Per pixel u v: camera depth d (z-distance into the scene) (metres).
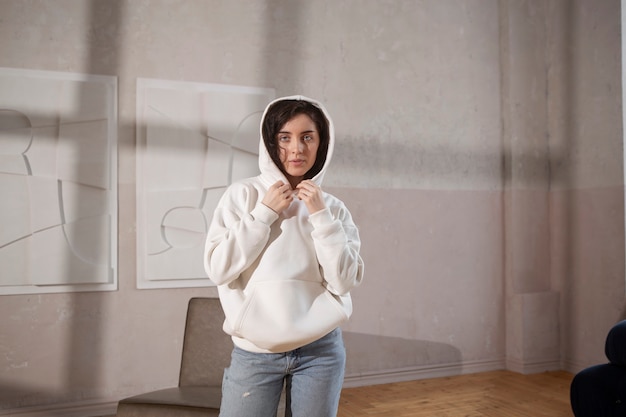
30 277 3.71
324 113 1.63
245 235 1.45
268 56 4.36
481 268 5.05
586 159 4.88
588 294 4.85
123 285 3.93
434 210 4.88
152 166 3.99
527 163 5.13
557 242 5.16
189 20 4.14
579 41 4.93
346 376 4.54
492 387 4.52
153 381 3.99
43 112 3.75
